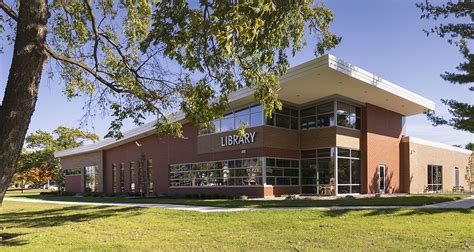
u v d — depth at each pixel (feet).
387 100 97.76
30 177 212.02
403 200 61.82
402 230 35.06
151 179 123.65
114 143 139.13
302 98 93.66
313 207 54.80
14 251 29.84
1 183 20.98
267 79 31.60
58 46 39.81
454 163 142.72
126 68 37.93
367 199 64.90
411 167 112.27
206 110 31.68
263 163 88.48
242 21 18.95
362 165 98.17
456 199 69.10
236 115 96.43
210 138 102.89
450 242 29.14
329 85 83.20
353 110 97.76
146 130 119.75
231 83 30.30
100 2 38.40
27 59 21.45
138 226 43.16
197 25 20.90
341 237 31.91
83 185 164.04
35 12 21.71
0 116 21.38
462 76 68.49
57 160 204.33
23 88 21.43
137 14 38.45
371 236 32.09
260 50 28.53
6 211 66.18
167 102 38.06
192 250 28.81
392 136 109.19
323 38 39.19
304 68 75.20
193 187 106.93
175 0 25.04
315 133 95.04
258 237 33.19
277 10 27.63
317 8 36.47
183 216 49.65
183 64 27.66
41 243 33.58
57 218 52.85
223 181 97.96
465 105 68.28
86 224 45.75
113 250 29.73
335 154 90.58
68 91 40.06
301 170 97.60
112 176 146.00
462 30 66.44
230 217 46.73
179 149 113.50
